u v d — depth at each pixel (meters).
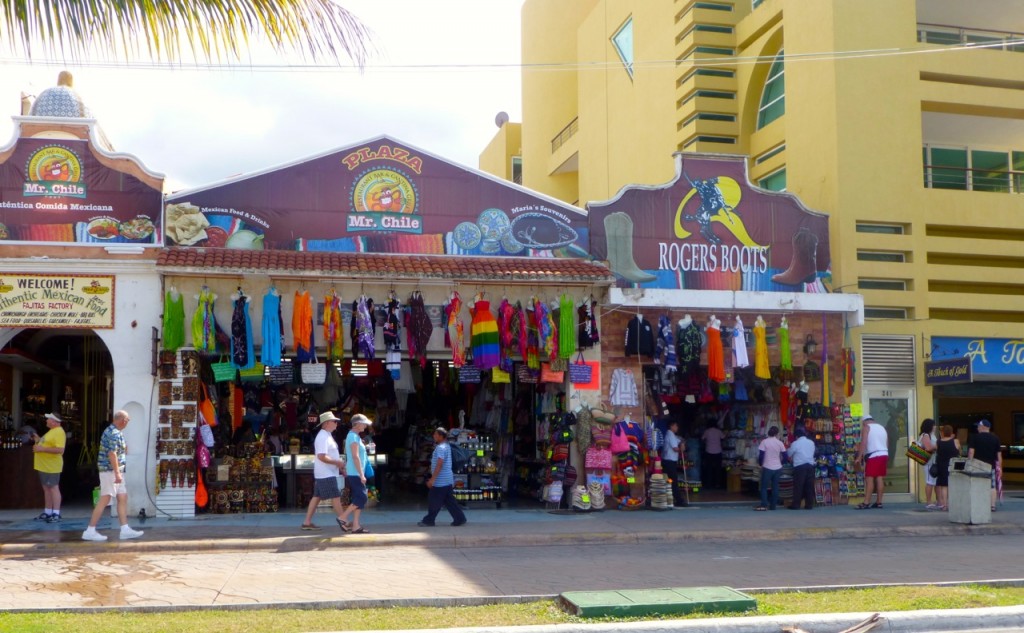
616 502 17.52
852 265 19.14
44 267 15.91
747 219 18.97
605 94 31.11
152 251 16.22
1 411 19.62
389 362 16.31
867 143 19.58
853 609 8.27
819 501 18.33
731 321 18.55
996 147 22.78
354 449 14.20
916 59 20.12
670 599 8.34
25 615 8.06
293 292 16.58
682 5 25.02
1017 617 8.15
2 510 16.95
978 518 15.09
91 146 16.34
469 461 17.83
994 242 20.03
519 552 12.86
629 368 17.95
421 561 11.90
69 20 7.73
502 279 16.75
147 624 7.62
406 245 17.50
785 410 19.06
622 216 18.47
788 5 21.58
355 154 17.48
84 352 22.27
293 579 10.37
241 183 16.91
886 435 18.08
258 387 18.11
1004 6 21.36
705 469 21.47
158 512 15.68
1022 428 23.12
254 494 16.59
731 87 24.20
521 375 17.48
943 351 19.48
